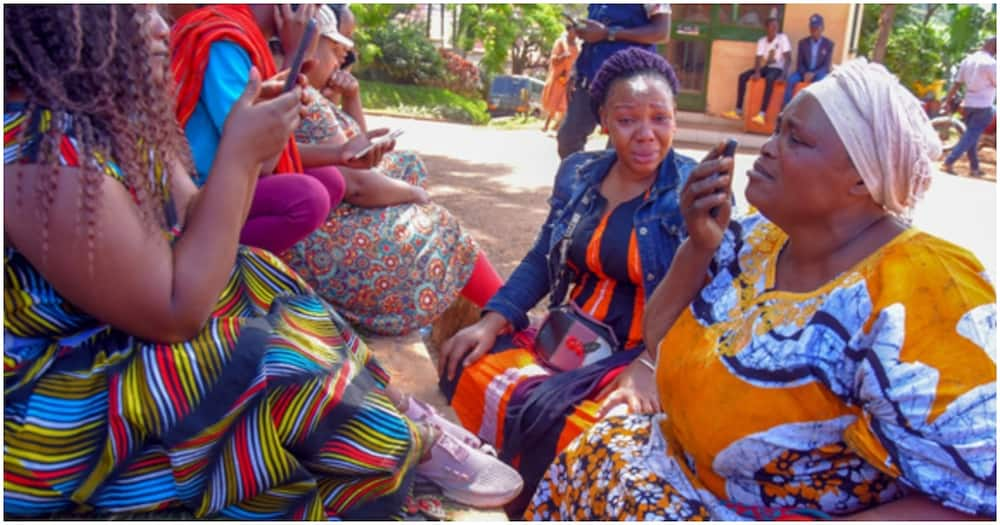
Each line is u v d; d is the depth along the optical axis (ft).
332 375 5.49
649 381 7.98
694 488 5.85
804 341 5.14
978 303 4.66
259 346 5.24
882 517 4.98
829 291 5.16
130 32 4.90
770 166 5.32
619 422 6.70
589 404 8.18
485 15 66.08
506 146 40.93
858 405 5.06
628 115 8.65
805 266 5.42
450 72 63.72
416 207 10.51
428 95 58.75
